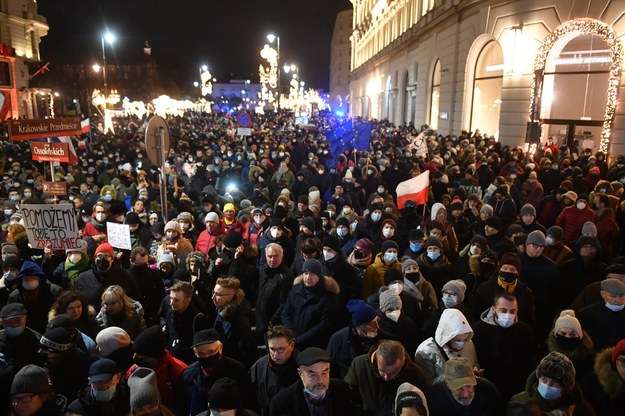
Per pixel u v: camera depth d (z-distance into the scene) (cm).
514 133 2102
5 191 1263
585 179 1212
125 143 2220
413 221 837
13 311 427
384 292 459
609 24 1725
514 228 743
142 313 529
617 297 454
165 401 413
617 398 371
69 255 635
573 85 1977
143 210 892
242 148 1831
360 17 7381
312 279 496
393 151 1734
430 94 3331
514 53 2073
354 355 431
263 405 407
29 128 951
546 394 346
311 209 916
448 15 2758
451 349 409
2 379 418
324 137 2462
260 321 568
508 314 433
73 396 410
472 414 357
